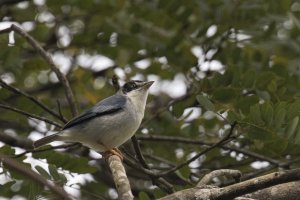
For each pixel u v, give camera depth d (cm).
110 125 1112
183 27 1474
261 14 1359
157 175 1109
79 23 1630
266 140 954
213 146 1070
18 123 1451
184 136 1438
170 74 1548
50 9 1534
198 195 854
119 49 1514
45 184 598
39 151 1075
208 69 1387
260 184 815
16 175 992
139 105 1159
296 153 1152
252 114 952
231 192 834
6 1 1487
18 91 1164
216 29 1384
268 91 1185
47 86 1620
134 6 1477
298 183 895
